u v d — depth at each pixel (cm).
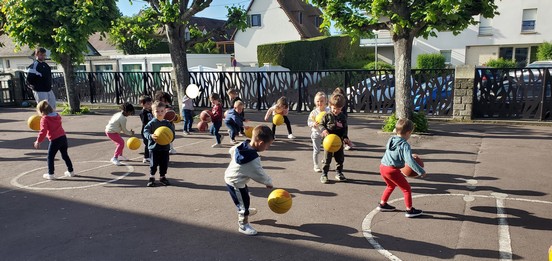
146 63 2981
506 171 719
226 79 1692
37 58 1190
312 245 461
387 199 552
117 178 737
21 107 1980
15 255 451
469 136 1019
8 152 974
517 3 3228
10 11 1504
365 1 1088
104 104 1948
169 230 509
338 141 646
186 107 1155
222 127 1263
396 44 1066
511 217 524
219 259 433
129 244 472
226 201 607
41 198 638
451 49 3512
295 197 615
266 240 475
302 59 3622
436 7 927
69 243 478
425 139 995
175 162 844
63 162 862
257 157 484
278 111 1045
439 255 432
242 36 4438
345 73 1427
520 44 3288
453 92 1262
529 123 1153
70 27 1522
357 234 486
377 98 1391
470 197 598
